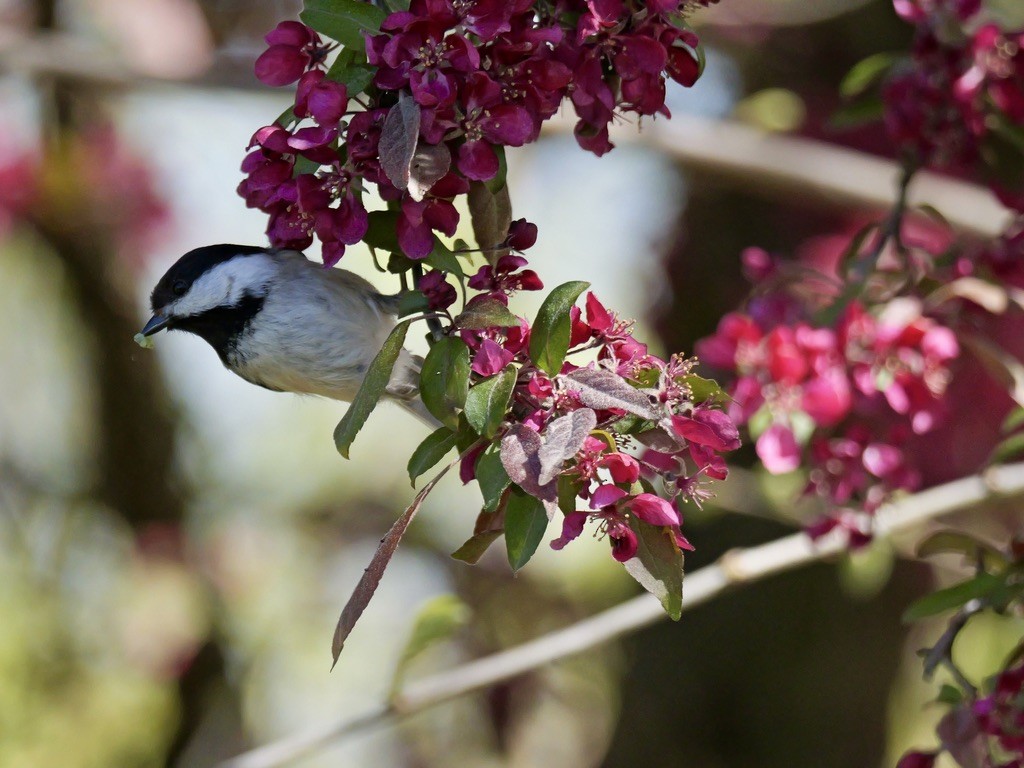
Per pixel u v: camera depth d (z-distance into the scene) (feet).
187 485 46.65
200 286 23.39
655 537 13.46
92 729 43.29
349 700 45.06
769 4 36.27
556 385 13.38
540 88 14.34
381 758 45.29
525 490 12.59
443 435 13.84
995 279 22.22
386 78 13.83
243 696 44.68
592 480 13.42
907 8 21.39
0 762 41.98
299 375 23.38
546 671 43.47
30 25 40.50
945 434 33.99
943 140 21.59
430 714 45.01
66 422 47.32
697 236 38.47
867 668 35.42
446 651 44.19
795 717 35.29
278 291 23.16
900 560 35.88
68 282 45.34
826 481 22.41
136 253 45.14
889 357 21.89
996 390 33.76
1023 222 22.50
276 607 45.50
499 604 43.62
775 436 21.86
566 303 13.50
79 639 44.11
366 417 13.69
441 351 13.79
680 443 13.58
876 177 31.24
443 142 14.15
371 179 14.16
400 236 14.34
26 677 43.19
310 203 14.24
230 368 24.18
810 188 31.22
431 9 13.67
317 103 13.99
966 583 17.62
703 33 36.94
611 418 13.73
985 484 23.65
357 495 46.50
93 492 45.96
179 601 43.98
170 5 39.63
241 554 45.34
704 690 36.01
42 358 47.21
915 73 21.58
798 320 23.63
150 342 22.66
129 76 31.94
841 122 23.65
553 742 45.01
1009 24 24.43
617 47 14.93
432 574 44.91
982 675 34.83
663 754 35.88
